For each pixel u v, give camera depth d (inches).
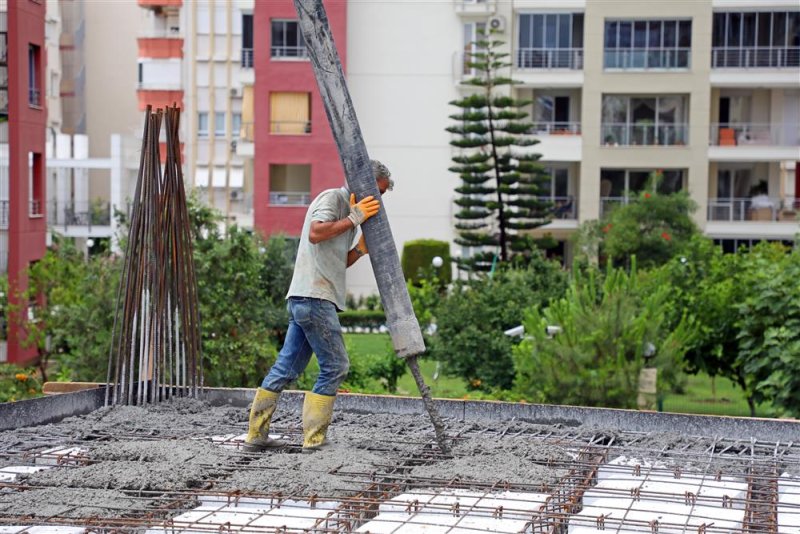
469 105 2276.1
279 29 2733.8
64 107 3735.2
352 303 2726.4
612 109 2719.0
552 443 472.7
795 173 2810.0
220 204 3398.1
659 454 454.3
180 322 578.6
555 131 2731.3
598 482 407.2
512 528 329.1
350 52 2733.8
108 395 557.9
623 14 2647.6
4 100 1820.9
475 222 2694.4
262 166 2751.0
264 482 381.4
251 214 3046.3
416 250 2637.8
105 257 1391.5
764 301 1058.1
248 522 334.0
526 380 1038.4
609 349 975.0
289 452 460.1
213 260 1208.2
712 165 2763.3
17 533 325.4
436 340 1365.7
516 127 2294.5
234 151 3403.1
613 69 2662.4
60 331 1284.4
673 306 1285.7
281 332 1508.4
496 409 534.6
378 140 2746.1
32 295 1664.6
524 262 2266.2
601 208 2709.2
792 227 2669.8
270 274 1686.8
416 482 388.8
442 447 437.7
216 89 3398.1
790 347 1000.2
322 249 446.3
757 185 2768.2
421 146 2746.1
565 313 1015.6
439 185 2748.5
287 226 2760.8
